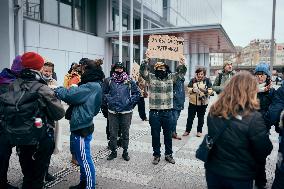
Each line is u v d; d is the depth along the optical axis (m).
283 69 4.34
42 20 14.30
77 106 4.16
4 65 12.20
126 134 6.06
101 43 19.38
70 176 5.15
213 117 2.85
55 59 15.03
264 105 4.50
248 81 2.78
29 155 3.68
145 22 27.33
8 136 3.48
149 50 6.16
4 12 12.09
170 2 35.44
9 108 3.41
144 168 5.64
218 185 2.81
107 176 5.21
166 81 5.75
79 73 5.75
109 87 6.02
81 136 4.18
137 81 8.47
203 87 8.16
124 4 21.61
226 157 2.72
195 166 5.79
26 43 13.03
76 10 17.38
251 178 2.71
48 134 3.73
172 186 4.82
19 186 4.67
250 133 2.66
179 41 6.08
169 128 5.91
